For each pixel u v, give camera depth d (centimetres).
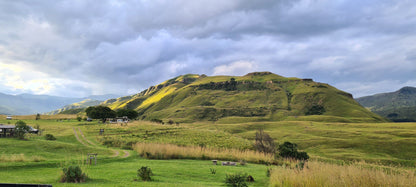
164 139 6375
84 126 9038
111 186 1347
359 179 1280
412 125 12606
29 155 3191
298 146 8262
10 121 10531
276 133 10888
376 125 13412
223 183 1747
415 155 6319
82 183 1426
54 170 2020
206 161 3341
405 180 1228
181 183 1612
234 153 3844
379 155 6638
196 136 7231
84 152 3750
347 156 6356
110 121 11431
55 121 11631
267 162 3397
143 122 11375
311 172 1427
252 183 1792
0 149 3500
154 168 2323
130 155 3534
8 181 1446
